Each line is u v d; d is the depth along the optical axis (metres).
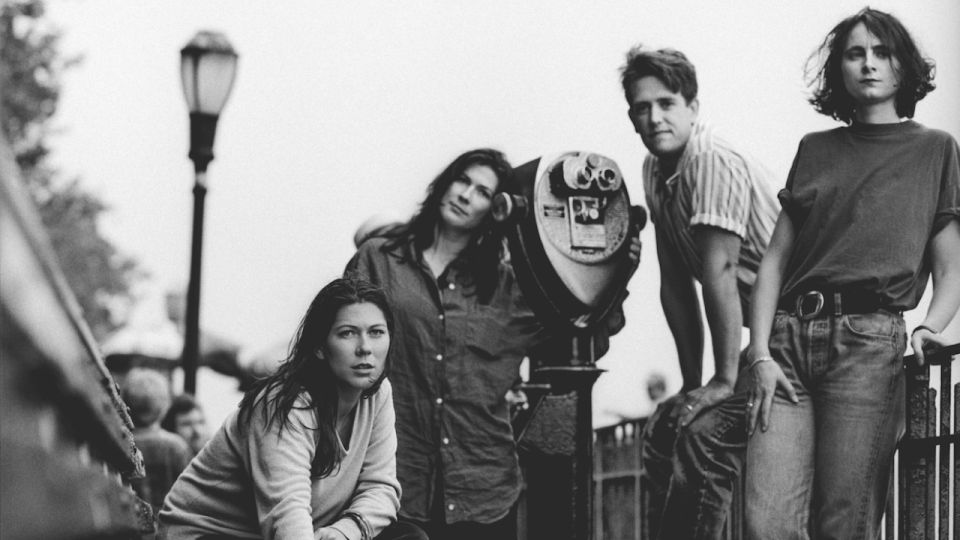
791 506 4.46
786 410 4.49
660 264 5.84
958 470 4.22
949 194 4.49
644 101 5.52
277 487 3.09
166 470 6.30
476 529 4.83
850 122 4.78
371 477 3.31
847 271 4.41
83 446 1.57
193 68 7.86
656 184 5.73
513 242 4.92
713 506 5.20
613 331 5.17
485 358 4.89
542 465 4.97
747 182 5.40
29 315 0.96
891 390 4.36
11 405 0.96
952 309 4.41
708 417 5.23
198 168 7.86
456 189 4.92
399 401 4.80
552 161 4.98
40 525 1.01
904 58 4.59
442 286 4.90
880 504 4.44
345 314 3.16
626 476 6.59
